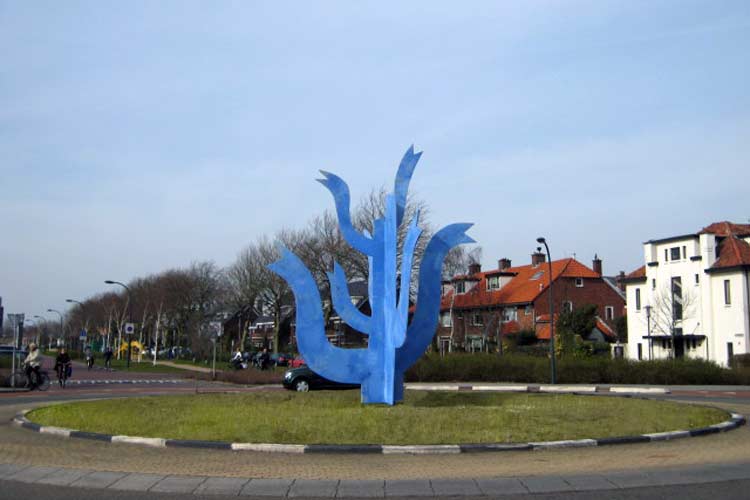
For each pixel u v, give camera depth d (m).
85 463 10.61
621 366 35.81
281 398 20.94
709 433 13.62
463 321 64.94
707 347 46.44
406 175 18.67
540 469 10.03
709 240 46.94
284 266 18.14
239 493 8.63
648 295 51.62
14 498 8.35
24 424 15.07
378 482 9.19
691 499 8.11
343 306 18.38
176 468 10.20
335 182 18.69
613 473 9.67
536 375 35.78
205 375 42.38
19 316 30.80
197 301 85.25
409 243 17.03
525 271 66.62
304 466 10.34
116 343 93.44
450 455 11.29
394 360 17.62
